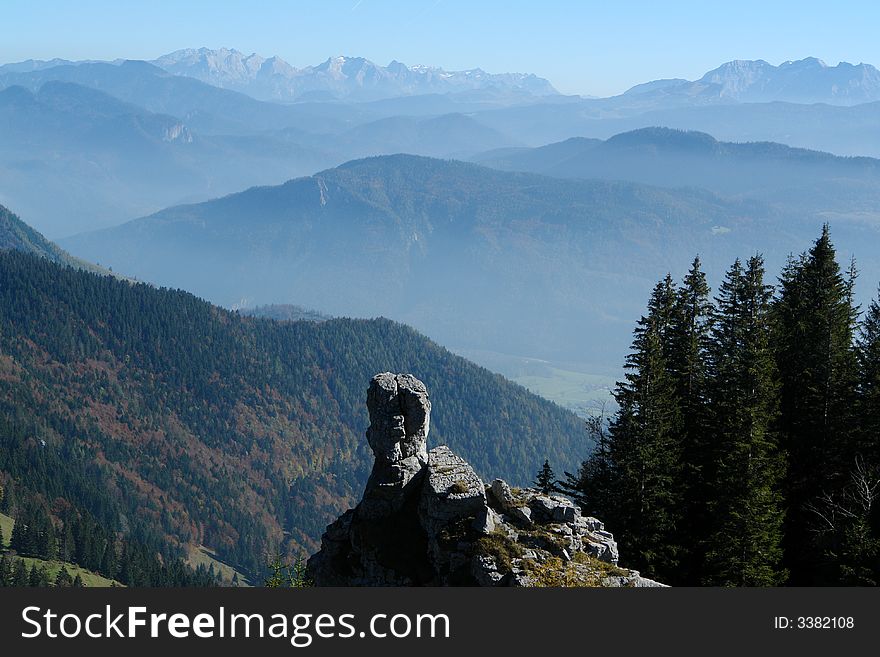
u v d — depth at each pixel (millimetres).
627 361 57469
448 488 42406
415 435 46188
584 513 57938
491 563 38938
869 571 48094
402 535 44375
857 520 51719
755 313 59938
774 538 51531
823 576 53188
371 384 46844
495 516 41656
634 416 55344
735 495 51812
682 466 56406
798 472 60438
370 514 45812
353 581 45250
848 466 58219
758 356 55438
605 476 58125
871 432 58281
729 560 50031
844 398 60500
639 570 53000
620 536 54312
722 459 55031
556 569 38812
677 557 54719
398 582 42344
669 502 54844
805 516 58000
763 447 52750
